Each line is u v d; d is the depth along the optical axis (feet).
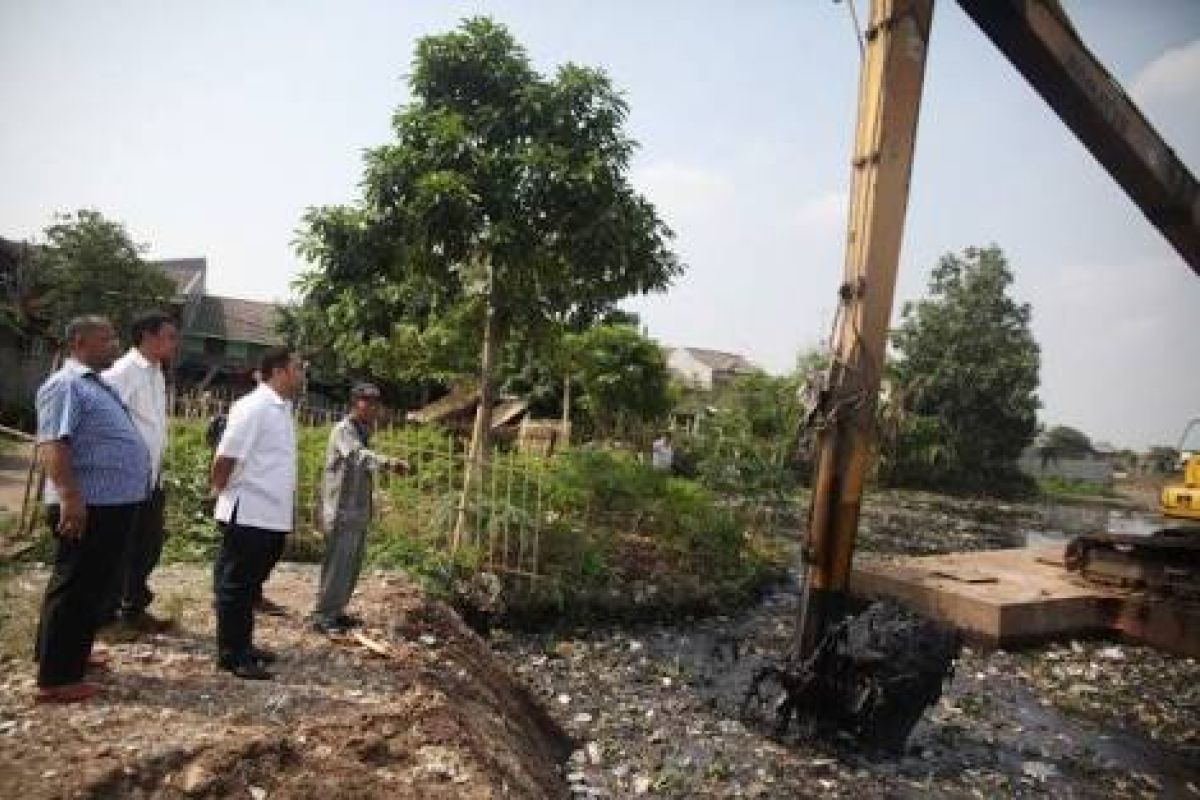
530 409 94.73
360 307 39.81
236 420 17.93
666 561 42.24
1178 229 27.94
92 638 15.48
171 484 34.81
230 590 17.81
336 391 109.19
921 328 159.02
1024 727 28.17
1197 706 31.71
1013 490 158.81
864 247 22.35
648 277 39.17
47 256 93.71
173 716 15.15
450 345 45.16
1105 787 23.77
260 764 13.80
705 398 133.80
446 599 31.19
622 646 32.76
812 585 23.13
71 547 15.07
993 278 156.76
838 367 22.61
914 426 138.82
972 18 23.22
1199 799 23.58
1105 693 32.55
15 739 13.47
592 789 20.43
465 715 18.49
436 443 39.55
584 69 37.91
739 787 21.26
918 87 22.54
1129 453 255.09
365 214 37.99
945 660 23.35
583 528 40.27
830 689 23.12
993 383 152.05
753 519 54.44
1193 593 38.91
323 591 21.88
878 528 87.76
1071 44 23.65
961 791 22.36
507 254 36.52
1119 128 24.99
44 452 14.65
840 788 21.72
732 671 30.94
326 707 16.71
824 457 22.77
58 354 27.99
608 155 37.81
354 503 22.07
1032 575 45.68
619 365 86.07
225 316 135.03
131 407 19.70
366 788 13.96
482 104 38.22
